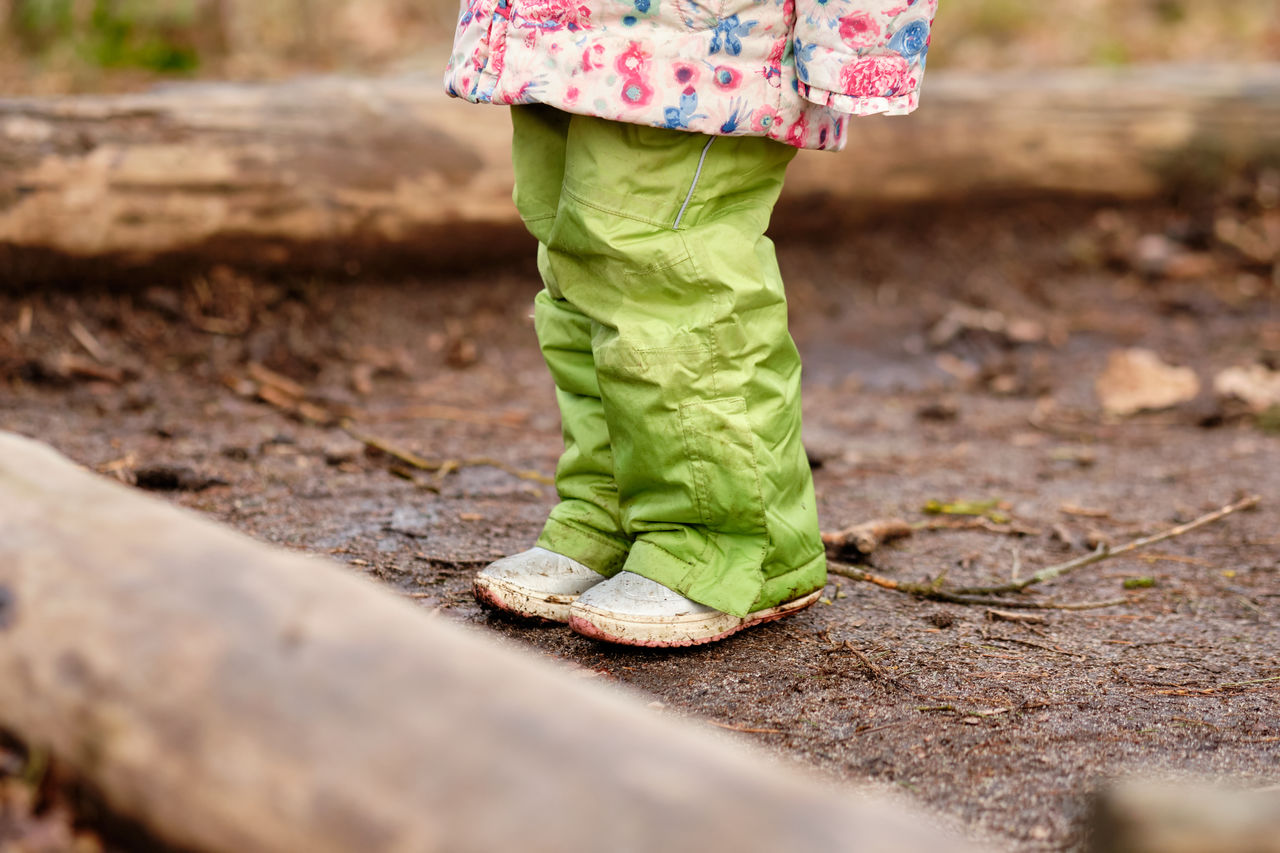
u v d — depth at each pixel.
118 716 1.01
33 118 3.40
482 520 2.57
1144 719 1.74
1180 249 5.20
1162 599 2.34
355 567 2.23
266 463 2.85
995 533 2.74
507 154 4.13
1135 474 3.28
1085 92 5.18
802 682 1.83
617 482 1.91
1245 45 7.34
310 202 3.80
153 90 3.82
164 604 1.05
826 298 4.74
